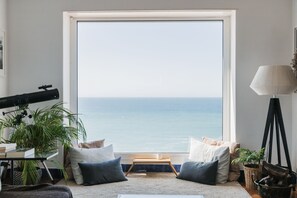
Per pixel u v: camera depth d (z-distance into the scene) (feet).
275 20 13.19
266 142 12.56
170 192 11.29
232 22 13.83
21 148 10.82
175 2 13.26
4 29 13.23
